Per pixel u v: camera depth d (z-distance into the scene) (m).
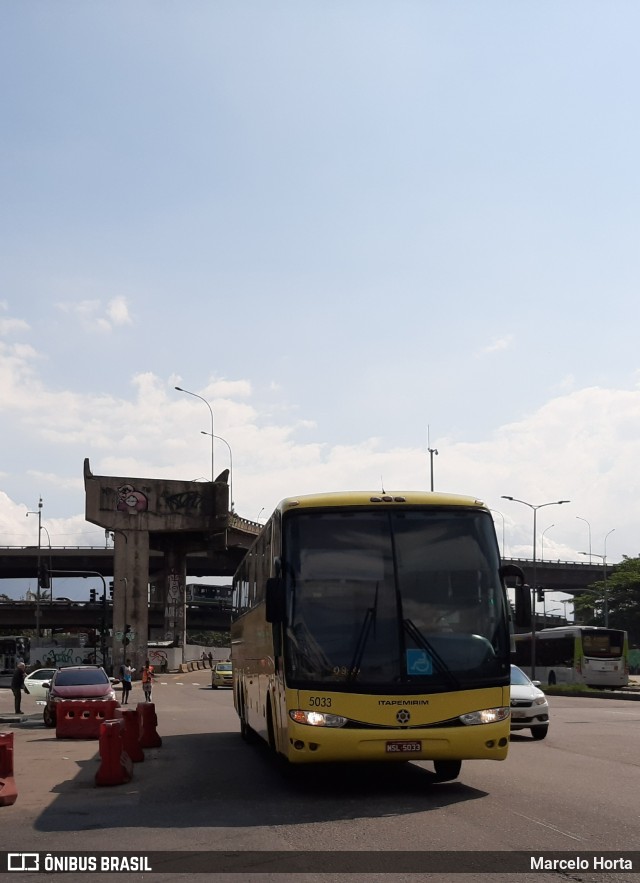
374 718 11.46
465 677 11.71
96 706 24.69
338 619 11.86
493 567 12.31
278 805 11.50
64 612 103.94
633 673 80.81
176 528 79.12
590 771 14.51
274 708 13.66
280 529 12.63
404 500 12.45
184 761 17.34
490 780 13.46
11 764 12.60
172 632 89.19
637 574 96.12
